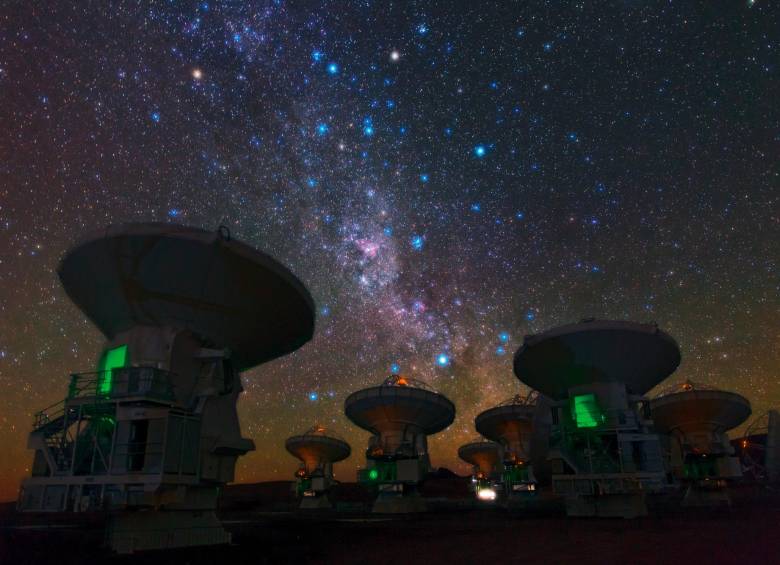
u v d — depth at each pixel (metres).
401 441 51.81
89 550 23.50
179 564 20.31
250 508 76.31
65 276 25.81
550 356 36.25
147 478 21.56
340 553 22.92
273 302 26.94
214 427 24.89
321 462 74.06
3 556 22.38
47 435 23.27
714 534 25.55
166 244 24.05
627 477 32.72
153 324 24.89
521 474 62.97
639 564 18.28
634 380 35.81
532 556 20.77
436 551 23.00
